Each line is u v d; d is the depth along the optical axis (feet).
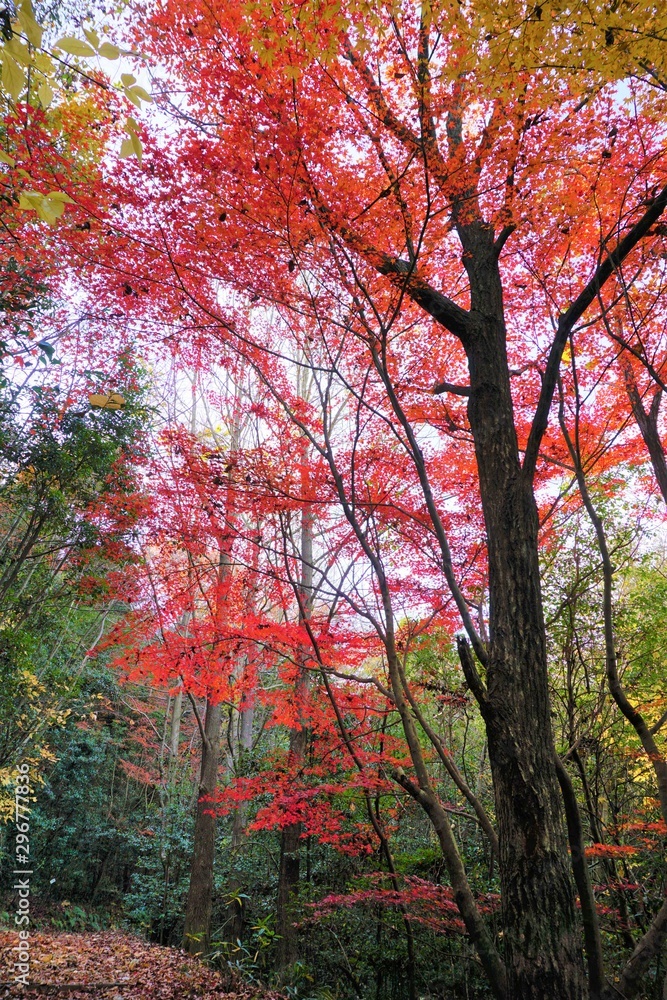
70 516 29.99
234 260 17.56
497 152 15.38
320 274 17.08
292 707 27.40
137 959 27.07
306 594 28.07
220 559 29.07
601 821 25.99
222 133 15.34
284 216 16.17
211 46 14.60
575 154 16.15
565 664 28.40
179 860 46.62
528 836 11.91
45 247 18.47
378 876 24.45
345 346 21.72
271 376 23.84
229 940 34.91
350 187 15.46
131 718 64.95
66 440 29.53
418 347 22.97
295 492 22.47
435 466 25.02
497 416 15.76
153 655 26.27
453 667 32.89
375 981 29.12
